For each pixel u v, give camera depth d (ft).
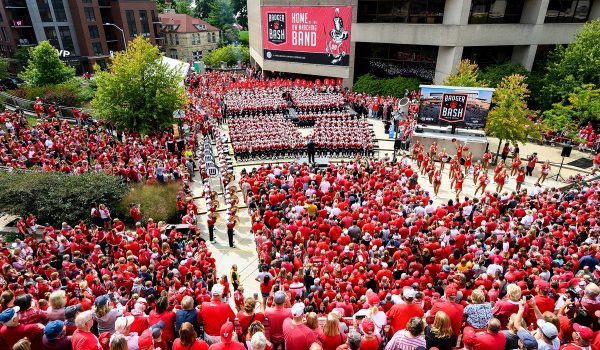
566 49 118.42
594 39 112.27
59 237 51.78
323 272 42.29
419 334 21.06
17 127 98.78
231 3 397.19
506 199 63.82
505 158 94.94
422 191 68.23
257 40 190.49
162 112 104.42
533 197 66.54
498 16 132.87
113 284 39.45
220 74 186.60
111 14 251.19
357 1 143.43
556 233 49.85
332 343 22.08
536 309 25.48
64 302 25.18
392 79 143.95
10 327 22.24
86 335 20.86
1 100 128.26
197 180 87.51
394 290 35.76
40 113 118.11
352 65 152.66
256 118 110.22
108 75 101.65
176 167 81.46
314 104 125.70
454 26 127.03
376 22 145.89
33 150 83.82
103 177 72.08
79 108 129.08
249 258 59.26
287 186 69.97
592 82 113.09
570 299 30.19
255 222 57.88
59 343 20.98
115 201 70.08
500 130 92.32
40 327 22.77
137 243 49.83
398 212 58.75
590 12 135.95
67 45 231.09
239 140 98.63
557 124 104.27
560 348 21.43
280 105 125.80
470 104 95.20
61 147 86.28
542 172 81.10
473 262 44.32
